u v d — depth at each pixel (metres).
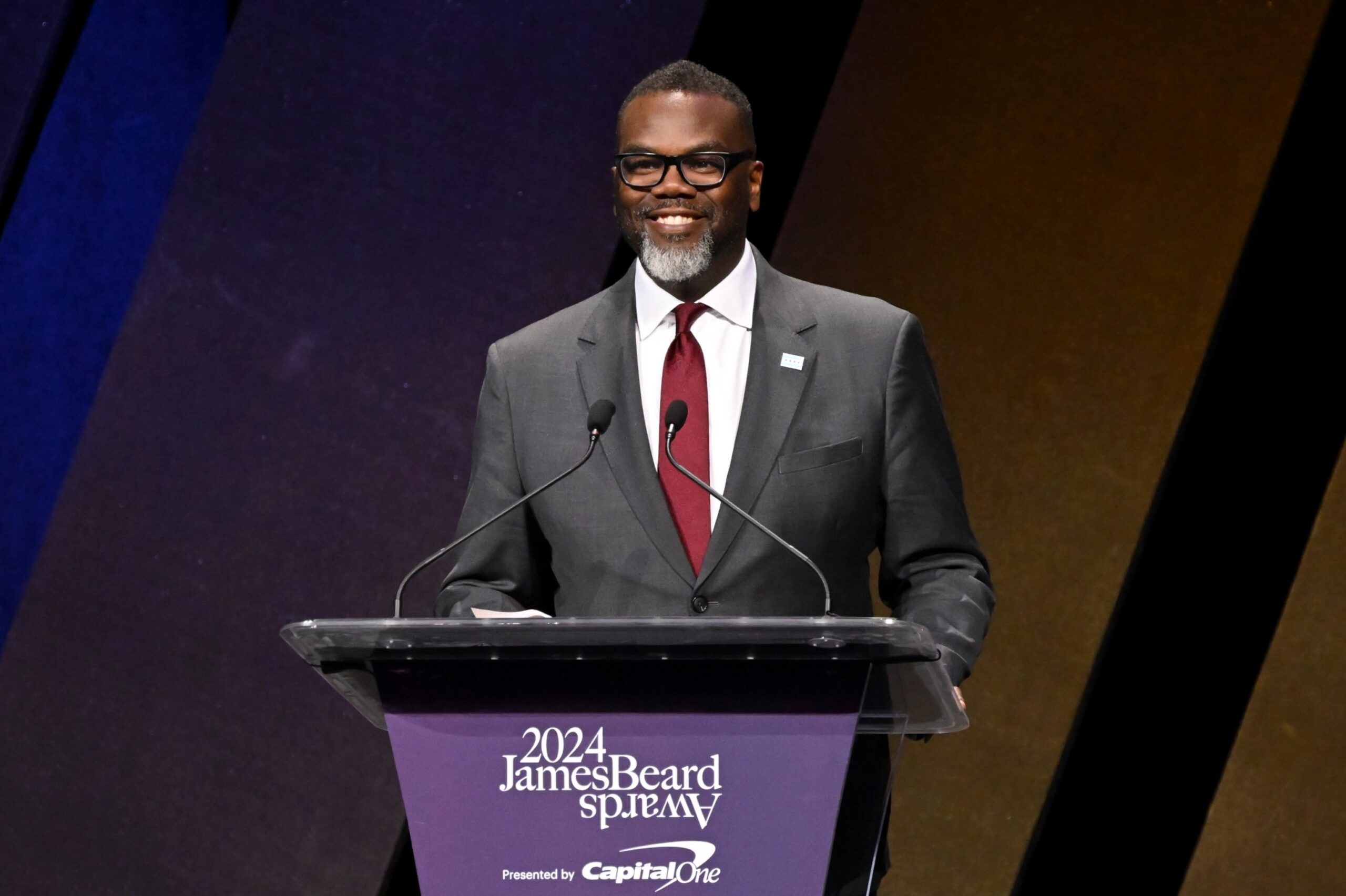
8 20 11.80
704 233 5.83
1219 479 11.03
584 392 5.95
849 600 5.73
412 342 10.72
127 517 10.84
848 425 5.80
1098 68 10.81
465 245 10.76
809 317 6.05
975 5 11.03
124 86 12.29
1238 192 10.55
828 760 3.76
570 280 10.60
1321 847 10.00
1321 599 10.23
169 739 10.62
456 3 11.02
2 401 12.08
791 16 11.93
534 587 6.06
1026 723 10.41
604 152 10.73
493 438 6.13
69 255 12.17
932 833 10.39
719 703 3.79
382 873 10.34
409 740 3.87
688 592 5.54
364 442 10.67
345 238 10.88
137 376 10.94
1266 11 10.67
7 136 11.72
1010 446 10.64
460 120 10.89
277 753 10.52
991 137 10.87
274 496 10.72
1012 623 10.50
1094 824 11.06
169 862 10.50
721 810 3.78
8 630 11.56
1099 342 10.61
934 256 10.84
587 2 10.90
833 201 11.02
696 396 5.88
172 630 10.70
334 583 10.56
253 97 11.09
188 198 11.04
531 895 3.81
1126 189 10.68
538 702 3.85
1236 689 10.94
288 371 10.80
